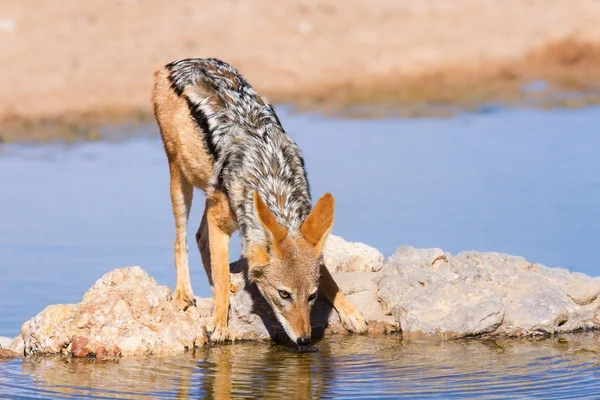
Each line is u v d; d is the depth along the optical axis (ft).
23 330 45.19
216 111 47.06
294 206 43.80
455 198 71.10
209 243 46.21
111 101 108.47
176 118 49.19
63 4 146.00
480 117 104.37
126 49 127.54
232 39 133.08
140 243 62.75
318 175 78.59
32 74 119.03
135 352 43.32
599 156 84.58
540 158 84.02
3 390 38.45
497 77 121.90
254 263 42.39
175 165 49.44
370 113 107.14
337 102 112.16
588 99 112.37
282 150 45.21
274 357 42.78
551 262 56.08
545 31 137.69
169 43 129.80
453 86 118.73
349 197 71.82
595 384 38.14
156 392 38.14
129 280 45.78
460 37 136.87
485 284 47.50
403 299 46.85
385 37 136.36
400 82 119.65
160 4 145.38
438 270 48.80
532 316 45.29
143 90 111.55
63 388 38.68
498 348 43.47
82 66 121.49
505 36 136.98
